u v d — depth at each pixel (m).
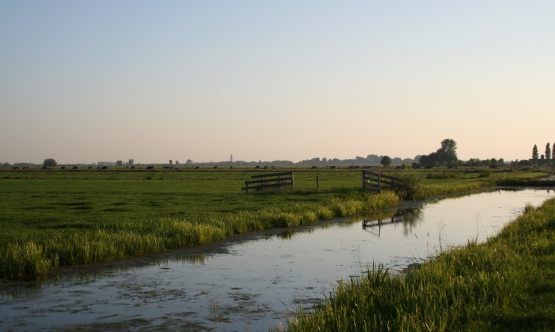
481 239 19.58
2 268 13.71
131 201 33.84
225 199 35.44
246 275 13.90
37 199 35.66
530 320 8.09
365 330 7.64
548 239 15.66
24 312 10.47
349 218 27.91
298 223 24.70
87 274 14.00
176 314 10.35
